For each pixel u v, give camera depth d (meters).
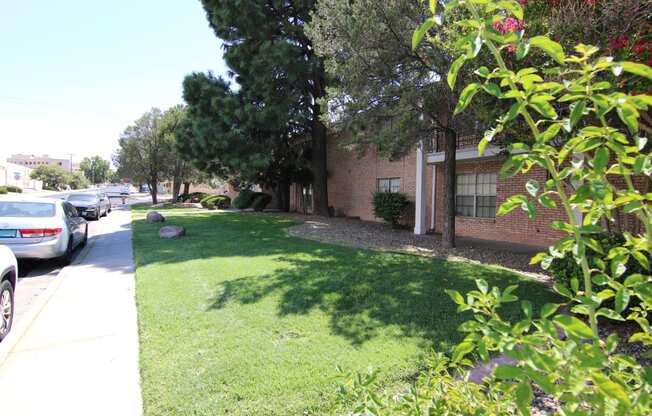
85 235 11.10
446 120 9.63
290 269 7.45
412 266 7.57
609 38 4.12
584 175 1.39
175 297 5.87
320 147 20.03
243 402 3.08
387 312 5.02
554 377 1.23
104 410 3.05
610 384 1.12
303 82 16.83
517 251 9.79
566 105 4.05
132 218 20.83
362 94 8.39
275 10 16.75
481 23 1.38
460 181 13.73
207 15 18.53
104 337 4.50
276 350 3.97
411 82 8.11
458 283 6.27
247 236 12.62
